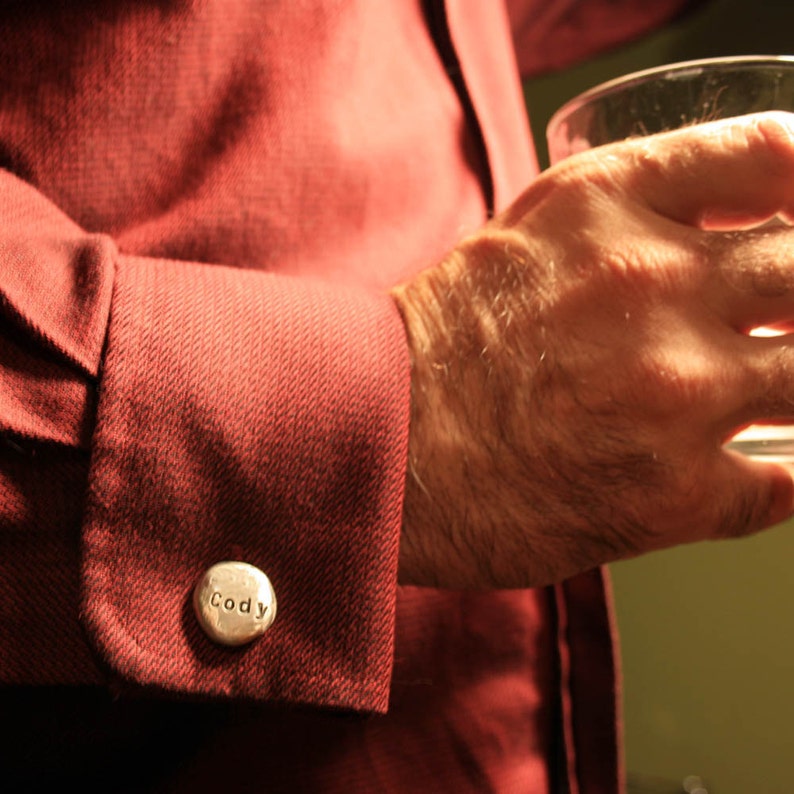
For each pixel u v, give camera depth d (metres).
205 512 0.51
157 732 0.56
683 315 0.52
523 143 0.70
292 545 0.52
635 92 0.54
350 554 0.52
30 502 0.51
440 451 0.53
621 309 0.52
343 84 0.61
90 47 0.58
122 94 0.58
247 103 0.59
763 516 0.54
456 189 0.64
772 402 0.52
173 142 0.59
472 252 0.55
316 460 0.52
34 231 0.54
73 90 0.58
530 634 0.63
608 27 1.05
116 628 0.50
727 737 1.21
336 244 0.61
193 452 0.51
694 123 0.54
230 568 0.51
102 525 0.50
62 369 0.51
